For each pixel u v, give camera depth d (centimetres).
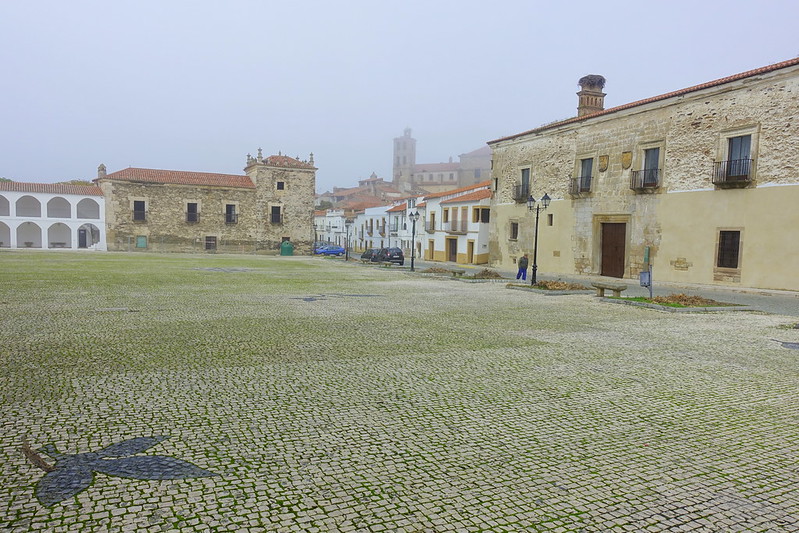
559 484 381
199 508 336
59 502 339
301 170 5997
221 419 498
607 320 1191
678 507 352
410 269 3155
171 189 5494
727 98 2112
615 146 2667
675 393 616
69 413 506
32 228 5600
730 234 2116
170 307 1280
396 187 10500
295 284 2027
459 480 384
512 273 3125
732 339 970
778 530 326
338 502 348
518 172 3409
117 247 5334
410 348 843
